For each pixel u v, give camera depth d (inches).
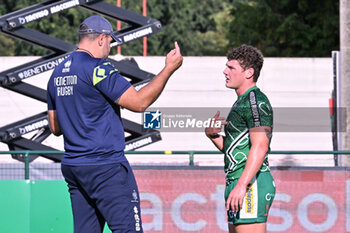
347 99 1224.2
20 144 1148.5
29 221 900.6
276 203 879.1
